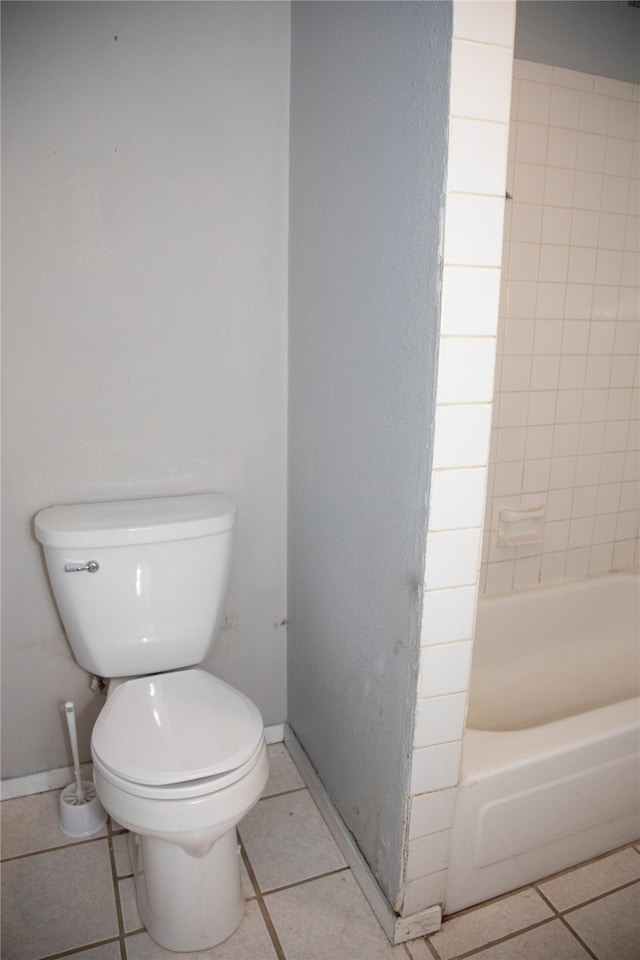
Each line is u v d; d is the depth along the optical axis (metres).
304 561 1.72
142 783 1.16
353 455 1.36
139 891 1.38
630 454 2.21
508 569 2.12
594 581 2.23
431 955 1.31
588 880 1.49
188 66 1.49
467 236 0.98
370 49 1.16
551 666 2.20
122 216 1.50
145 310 1.57
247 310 1.66
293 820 1.67
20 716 1.69
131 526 1.46
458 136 0.94
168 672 1.59
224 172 1.57
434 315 1.01
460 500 1.09
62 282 1.49
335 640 1.54
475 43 0.92
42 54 1.37
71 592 1.45
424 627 1.13
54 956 1.30
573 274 1.95
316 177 1.45
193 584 1.54
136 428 1.63
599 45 1.83
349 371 1.34
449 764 1.24
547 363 1.98
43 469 1.57
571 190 1.88
